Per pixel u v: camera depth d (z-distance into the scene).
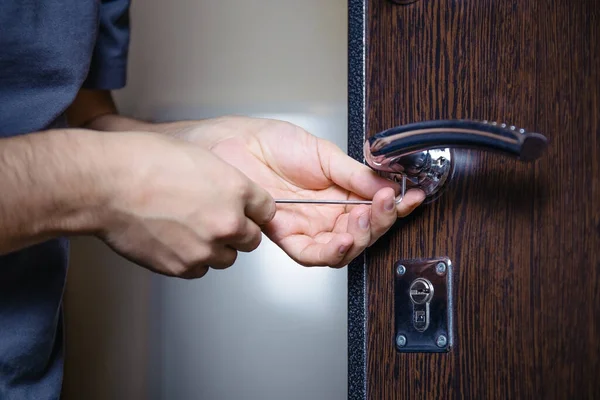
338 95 1.24
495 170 0.53
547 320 0.49
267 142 0.65
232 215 0.53
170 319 1.25
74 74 0.68
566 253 0.49
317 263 0.59
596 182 0.47
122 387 1.26
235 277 1.24
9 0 0.64
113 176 0.53
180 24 1.29
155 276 1.26
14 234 0.53
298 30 1.26
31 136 0.54
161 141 0.54
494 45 0.53
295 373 1.21
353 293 0.60
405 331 0.56
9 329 0.64
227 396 1.22
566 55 0.50
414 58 0.57
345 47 1.24
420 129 0.50
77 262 1.29
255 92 1.26
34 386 0.67
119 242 0.56
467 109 0.54
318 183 0.62
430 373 0.55
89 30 0.68
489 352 0.52
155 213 0.54
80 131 0.54
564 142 0.49
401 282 0.57
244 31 1.27
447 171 0.55
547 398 0.49
